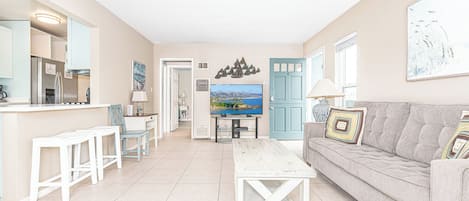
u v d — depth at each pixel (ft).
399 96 9.35
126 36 15.52
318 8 12.98
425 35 7.98
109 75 13.33
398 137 7.90
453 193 4.10
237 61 20.85
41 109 7.83
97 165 10.47
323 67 16.57
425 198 4.68
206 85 20.81
